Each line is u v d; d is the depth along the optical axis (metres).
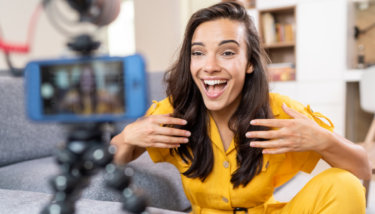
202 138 0.88
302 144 0.73
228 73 0.79
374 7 3.42
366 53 3.51
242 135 0.85
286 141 0.72
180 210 1.23
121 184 0.40
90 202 0.56
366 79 2.95
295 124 0.72
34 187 0.97
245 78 0.89
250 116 0.85
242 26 0.82
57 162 0.41
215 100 0.82
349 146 0.79
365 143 1.96
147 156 1.37
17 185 1.00
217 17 0.80
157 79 1.78
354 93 3.46
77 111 0.40
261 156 0.85
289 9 3.35
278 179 0.96
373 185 1.93
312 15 3.15
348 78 3.08
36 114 0.40
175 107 0.94
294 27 3.33
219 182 0.88
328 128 0.88
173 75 0.96
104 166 0.40
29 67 0.40
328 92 3.17
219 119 0.90
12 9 2.08
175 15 3.29
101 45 0.42
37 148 1.30
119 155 0.83
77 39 0.39
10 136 1.20
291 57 3.49
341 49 3.09
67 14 1.27
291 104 0.91
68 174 0.40
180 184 1.23
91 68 0.39
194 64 0.82
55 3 0.41
